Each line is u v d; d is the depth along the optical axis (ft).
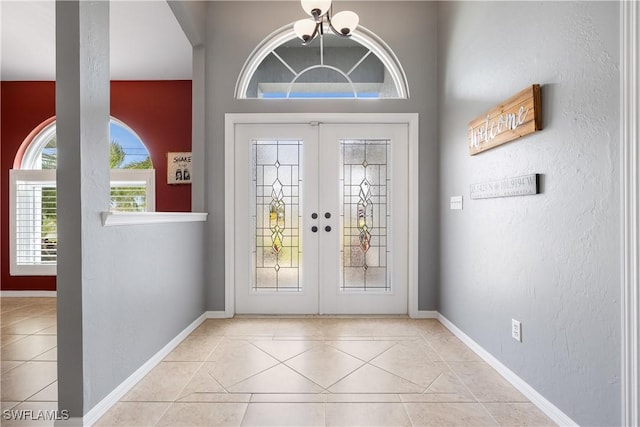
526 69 5.95
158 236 7.45
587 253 4.65
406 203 10.61
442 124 9.89
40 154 14.61
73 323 5.05
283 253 10.70
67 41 5.07
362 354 7.71
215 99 10.36
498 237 6.85
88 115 5.23
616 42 4.20
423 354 7.72
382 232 10.70
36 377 6.62
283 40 10.68
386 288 10.71
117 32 10.74
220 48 10.36
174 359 7.48
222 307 10.40
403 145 10.59
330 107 10.43
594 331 4.55
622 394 4.12
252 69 10.79
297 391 6.14
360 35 10.59
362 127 10.58
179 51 12.01
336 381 6.48
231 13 10.40
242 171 10.57
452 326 9.14
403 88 10.61
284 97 10.74
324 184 10.59
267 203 10.69
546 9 5.44
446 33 9.61
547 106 5.41
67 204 5.04
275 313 10.66
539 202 5.60
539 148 5.59
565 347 5.06
